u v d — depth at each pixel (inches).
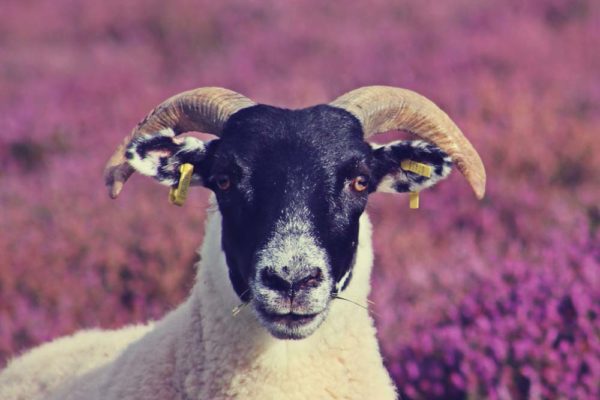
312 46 1163.9
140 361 359.9
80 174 753.0
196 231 635.5
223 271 337.1
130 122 911.0
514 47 1064.8
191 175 350.9
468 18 1236.5
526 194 678.5
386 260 598.2
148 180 718.5
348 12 1309.1
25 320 566.9
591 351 440.8
